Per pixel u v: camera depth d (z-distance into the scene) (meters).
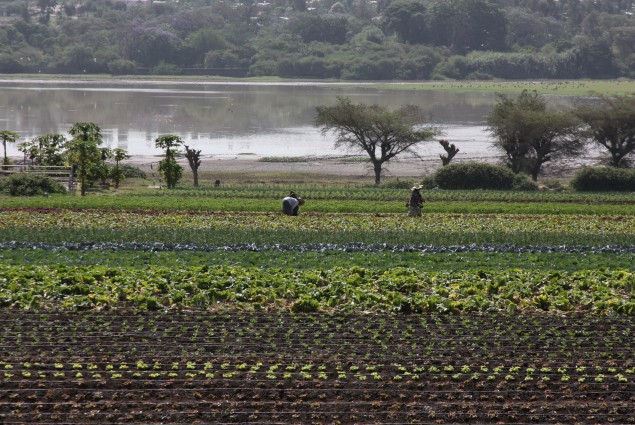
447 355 79.75
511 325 89.19
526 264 119.88
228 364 75.75
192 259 119.88
